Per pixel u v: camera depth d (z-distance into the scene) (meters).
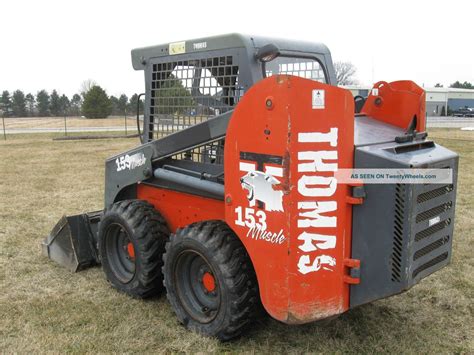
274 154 2.80
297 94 2.69
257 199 2.95
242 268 3.17
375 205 2.87
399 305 4.02
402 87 3.67
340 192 2.86
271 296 2.96
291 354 3.24
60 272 4.77
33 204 7.86
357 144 2.95
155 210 4.09
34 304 4.02
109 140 21.20
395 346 3.36
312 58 3.88
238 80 3.38
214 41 3.52
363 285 2.97
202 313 3.49
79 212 7.31
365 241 2.93
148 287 3.99
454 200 3.30
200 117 3.73
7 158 14.33
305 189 2.78
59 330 3.58
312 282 2.88
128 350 3.30
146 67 4.16
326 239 2.87
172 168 3.93
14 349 3.31
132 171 4.17
